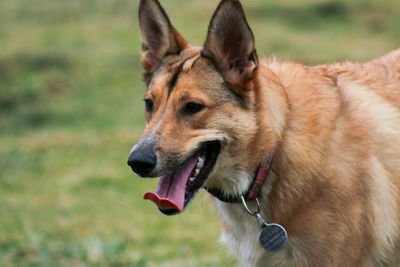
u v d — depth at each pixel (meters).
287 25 27.16
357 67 6.59
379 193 5.86
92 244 9.65
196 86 5.71
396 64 6.70
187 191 5.76
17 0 32.84
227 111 5.66
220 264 9.01
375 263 6.10
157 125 5.69
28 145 17.48
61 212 12.25
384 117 6.07
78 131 18.62
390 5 28.97
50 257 9.30
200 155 5.81
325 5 28.97
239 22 5.63
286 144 5.71
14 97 21.69
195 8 29.64
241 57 5.67
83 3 31.62
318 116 5.77
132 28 27.89
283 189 5.72
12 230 10.94
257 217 5.87
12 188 14.09
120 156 16.03
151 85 6.06
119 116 19.80
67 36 27.02
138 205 12.73
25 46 25.81
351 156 5.71
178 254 9.75
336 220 5.62
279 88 5.85
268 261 6.03
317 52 23.80
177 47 6.25
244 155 5.70
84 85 22.38
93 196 13.34
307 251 5.74
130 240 10.57
